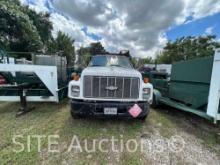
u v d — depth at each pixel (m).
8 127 3.45
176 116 4.59
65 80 6.15
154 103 5.32
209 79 3.16
